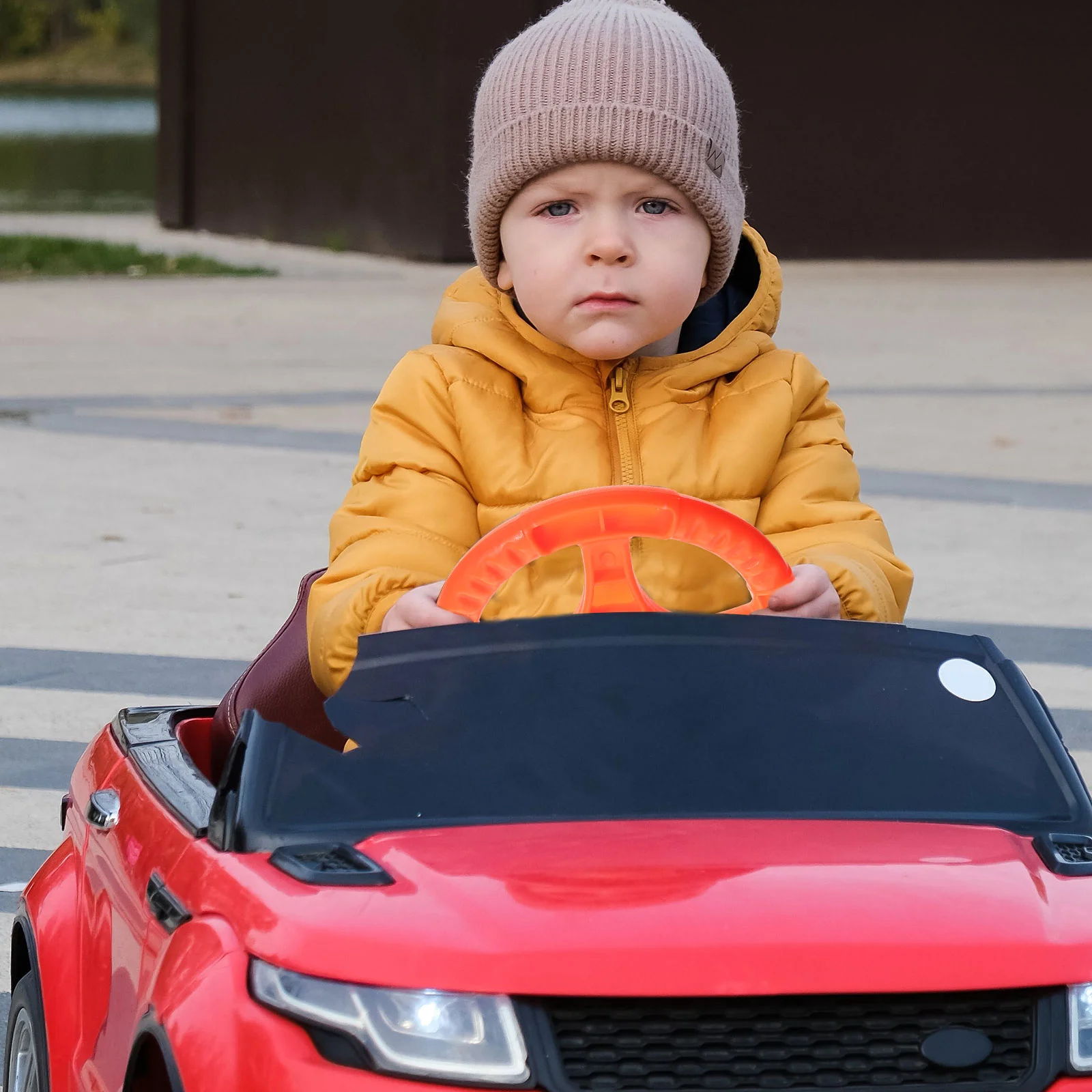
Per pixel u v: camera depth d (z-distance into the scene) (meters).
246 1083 3.93
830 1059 3.87
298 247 52.00
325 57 50.41
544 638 4.96
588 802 4.63
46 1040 5.30
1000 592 14.27
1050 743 4.88
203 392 24.20
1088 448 20.94
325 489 18.00
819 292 39.91
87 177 80.38
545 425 6.06
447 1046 3.86
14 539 15.73
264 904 4.20
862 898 4.12
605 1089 3.83
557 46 5.66
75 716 11.10
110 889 5.18
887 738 4.82
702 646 4.97
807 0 47.25
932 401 24.47
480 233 5.99
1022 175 48.91
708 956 3.91
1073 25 48.56
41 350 28.34
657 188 5.71
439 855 4.34
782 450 6.25
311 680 6.22
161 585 14.25
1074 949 4.03
